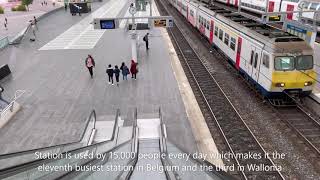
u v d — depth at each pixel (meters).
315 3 29.11
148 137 12.66
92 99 17.78
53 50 28.34
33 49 28.86
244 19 23.22
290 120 15.52
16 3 79.44
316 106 17.25
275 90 16.59
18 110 16.64
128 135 13.09
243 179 11.26
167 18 21.23
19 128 14.79
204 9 30.23
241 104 17.27
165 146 10.04
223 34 23.91
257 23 21.67
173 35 33.72
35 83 20.42
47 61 25.11
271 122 15.27
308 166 11.99
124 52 26.77
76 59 25.36
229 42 22.58
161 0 69.12
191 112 16.03
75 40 31.91
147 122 14.55
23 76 21.77
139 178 8.28
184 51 27.70
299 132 14.05
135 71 20.36
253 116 15.89
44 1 77.31
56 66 23.77
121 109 16.36
